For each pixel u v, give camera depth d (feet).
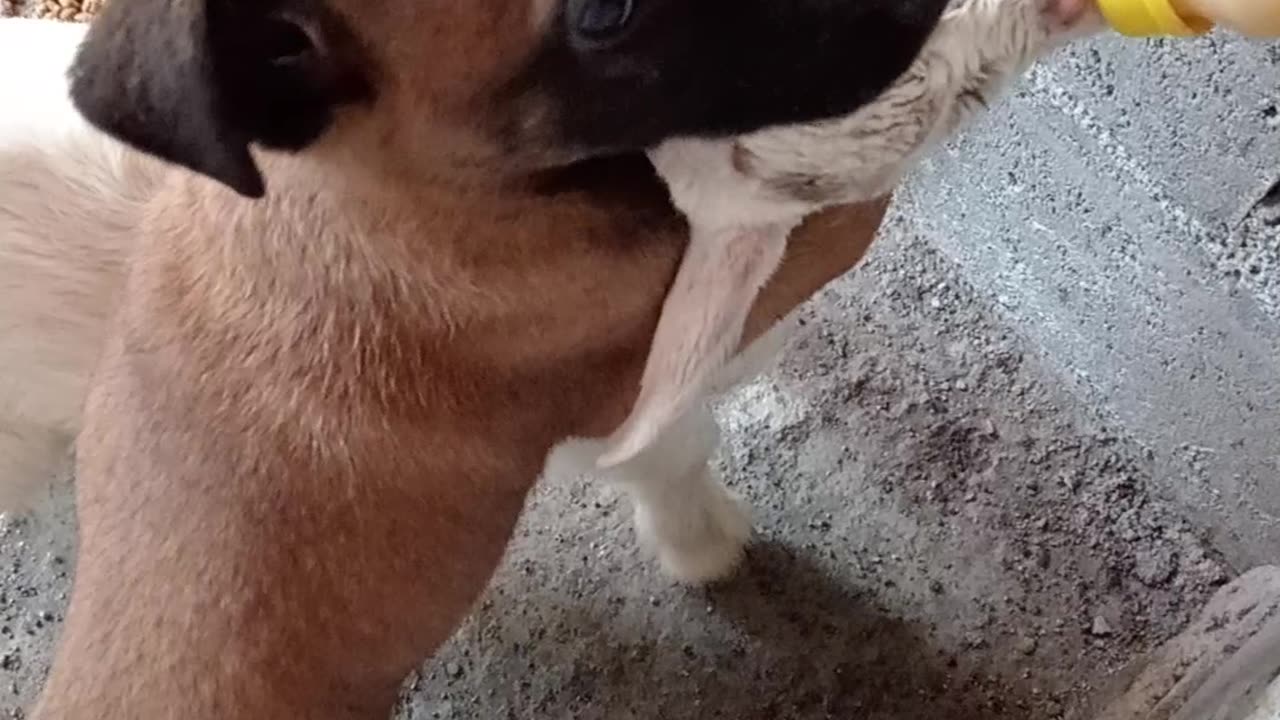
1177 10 0.93
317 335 1.20
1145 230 1.54
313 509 1.22
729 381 1.51
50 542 1.90
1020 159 1.63
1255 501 1.57
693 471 1.60
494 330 1.20
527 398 1.27
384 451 1.22
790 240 1.31
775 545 1.73
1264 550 1.57
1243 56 1.36
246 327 1.22
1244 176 1.43
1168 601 1.61
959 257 1.75
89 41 0.99
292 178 1.15
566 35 1.02
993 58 1.12
